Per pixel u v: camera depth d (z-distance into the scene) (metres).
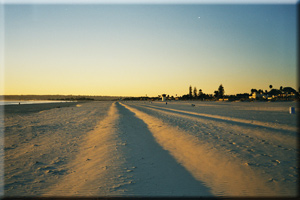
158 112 32.06
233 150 8.20
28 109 43.00
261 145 8.98
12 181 5.72
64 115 28.19
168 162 6.94
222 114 25.78
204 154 7.73
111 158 7.55
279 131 12.32
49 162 7.32
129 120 20.50
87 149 9.02
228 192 4.73
